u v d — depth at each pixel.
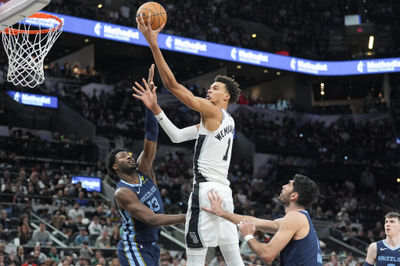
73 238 13.93
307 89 31.67
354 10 32.25
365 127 29.28
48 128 23.77
